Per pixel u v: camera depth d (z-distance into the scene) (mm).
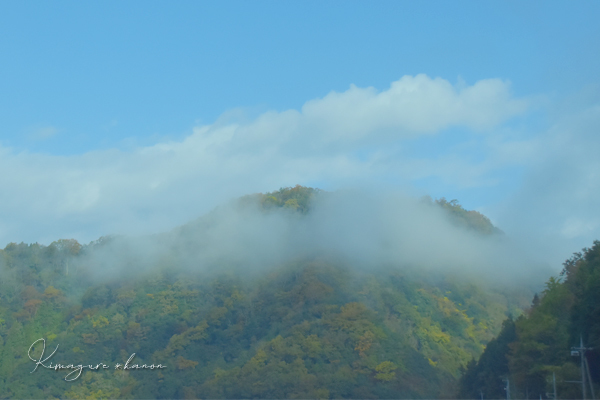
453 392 154875
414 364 176375
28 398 175750
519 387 110875
